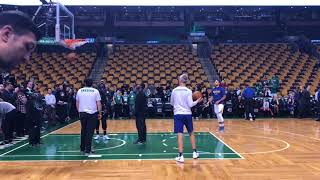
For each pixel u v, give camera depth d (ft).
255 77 75.77
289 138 36.17
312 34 94.22
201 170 21.63
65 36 68.03
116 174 20.77
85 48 83.82
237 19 94.12
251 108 57.67
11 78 42.42
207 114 62.03
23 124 36.99
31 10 62.69
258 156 26.12
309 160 24.58
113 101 61.05
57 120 53.26
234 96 63.05
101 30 93.20
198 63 80.79
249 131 42.42
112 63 80.48
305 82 74.28
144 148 30.22
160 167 22.59
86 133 27.37
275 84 67.56
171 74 76.48
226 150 28.84
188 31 93.86
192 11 93.71
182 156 24.31
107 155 26.99
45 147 31.27
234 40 92.17
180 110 24.81
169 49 85.97
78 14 91.40
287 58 83.35
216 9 93.15
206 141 34.17
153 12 93.81
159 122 54.54
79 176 20.39
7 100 32.68
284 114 64.18
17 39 2.89
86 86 27.40
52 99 49.78
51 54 81.71
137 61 81.15
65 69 77.71
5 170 22.04
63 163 24.16
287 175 20.27
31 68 77.10
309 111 61.52
